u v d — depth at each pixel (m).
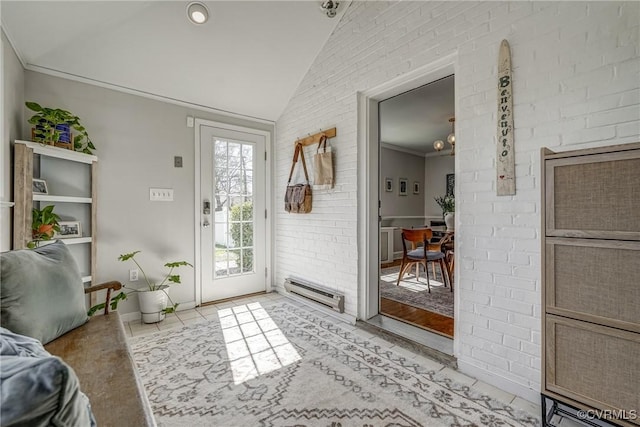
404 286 3.86
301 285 3.23
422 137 5.47
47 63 2.32
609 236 1.13
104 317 1.69
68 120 2.29
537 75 1.56
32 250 1.48
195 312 3.00
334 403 1.57
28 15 1.91
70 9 2.01
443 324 2.53
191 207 3.16
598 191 1.16
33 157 2.14
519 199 1.63
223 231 3.39
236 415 1.48
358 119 2.63
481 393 1.66
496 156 1.71
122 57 2.51
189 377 1.82
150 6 2.24
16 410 0.44
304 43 2.88
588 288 1.18
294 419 1.46
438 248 3.93
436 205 6.69
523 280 1.62
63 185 2.35
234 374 1.85
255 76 3.07
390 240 5.84
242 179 3.53
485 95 1.77
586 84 1.42
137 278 2.82
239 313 2.96
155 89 2.86
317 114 3.07
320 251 3.04
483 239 1.77
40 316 1.30
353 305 2.67
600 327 1.16
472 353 1.83
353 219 2.67
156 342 2.31
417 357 2.07
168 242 3.00
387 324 2.53
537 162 1.56
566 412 1.34
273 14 2.54
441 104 3.79
